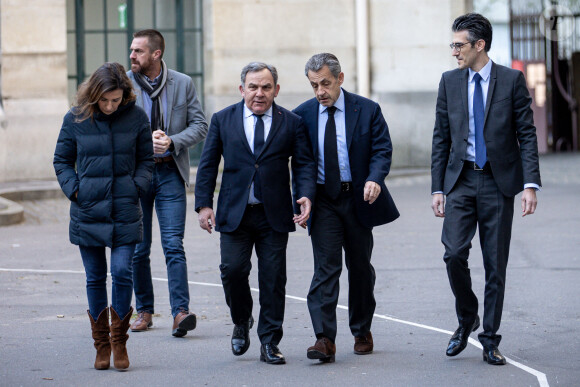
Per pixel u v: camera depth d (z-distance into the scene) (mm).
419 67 26203
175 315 9453
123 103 8062
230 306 8508
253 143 8305
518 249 14633
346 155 8391
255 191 8258
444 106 8500
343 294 11641
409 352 8789
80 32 25109
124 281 8125
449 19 26125
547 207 19266
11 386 7621
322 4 25688
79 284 12281
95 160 8039
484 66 8336
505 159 8273
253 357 8641
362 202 8352
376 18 26078
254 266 13516
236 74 25391
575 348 8867
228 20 25266
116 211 8078
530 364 8305
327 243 8383
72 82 25172
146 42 9773
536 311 10516
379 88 26188
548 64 37000
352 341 9258
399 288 11938
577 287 11789
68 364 8344
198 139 9828
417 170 25578
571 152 35938
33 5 24094
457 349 8430
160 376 7953
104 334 8180
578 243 15055
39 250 15086
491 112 8289
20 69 24062
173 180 9703
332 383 7711
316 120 8422
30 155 24078
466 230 8352
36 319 10211
